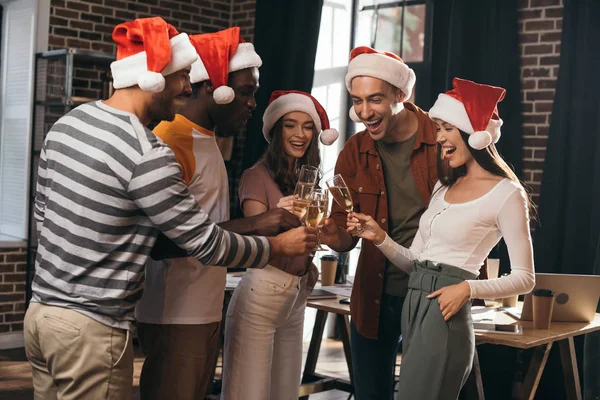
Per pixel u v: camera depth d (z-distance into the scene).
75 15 5.93
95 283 2.00
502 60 5.18
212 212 2.48
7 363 5.24
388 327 3.00
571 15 4.90
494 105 2.56
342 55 6.43
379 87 2.76
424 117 2.94
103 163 1.97
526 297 3.47
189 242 2.04
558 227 4.94
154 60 2.04
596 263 4.60
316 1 6.08
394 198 2.97
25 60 5.86
